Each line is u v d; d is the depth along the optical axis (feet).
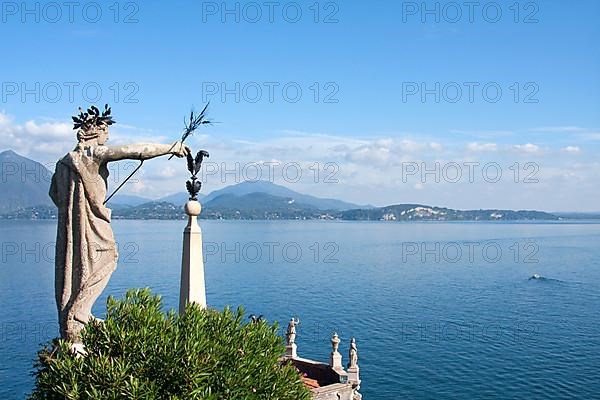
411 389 253.24
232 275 597.11
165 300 390.21
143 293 65.72
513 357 301.43
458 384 260.21
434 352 310.24
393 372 276.00
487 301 463.42
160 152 66.95
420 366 285.23
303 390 69.62
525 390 252.42
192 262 78.69
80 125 64.18
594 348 318.45
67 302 64.69
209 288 510.17
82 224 63.82
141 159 65.77
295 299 461.78
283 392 65.31
